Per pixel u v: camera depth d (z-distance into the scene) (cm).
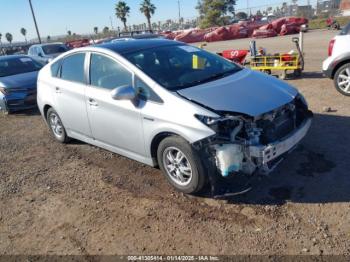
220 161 359
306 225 339
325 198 376
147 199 418
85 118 517
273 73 998
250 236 334
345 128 545
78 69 525
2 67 991
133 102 426
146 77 423
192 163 380
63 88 548
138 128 429
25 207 437
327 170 429
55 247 354
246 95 395
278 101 394
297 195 388
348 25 696
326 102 684
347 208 356
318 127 559
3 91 888
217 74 461
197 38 3288
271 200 385
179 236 347
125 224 376
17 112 942
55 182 493
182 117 376
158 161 427
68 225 388
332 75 727
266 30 2727
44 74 612
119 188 452
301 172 431
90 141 541
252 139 364
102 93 475
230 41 2820
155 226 367
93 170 513
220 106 371
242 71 482
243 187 387
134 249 337
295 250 310
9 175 536
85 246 350
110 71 469
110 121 469
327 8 4038
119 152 491
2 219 416
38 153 611
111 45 501
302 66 909
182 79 433
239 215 367
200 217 372
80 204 427
